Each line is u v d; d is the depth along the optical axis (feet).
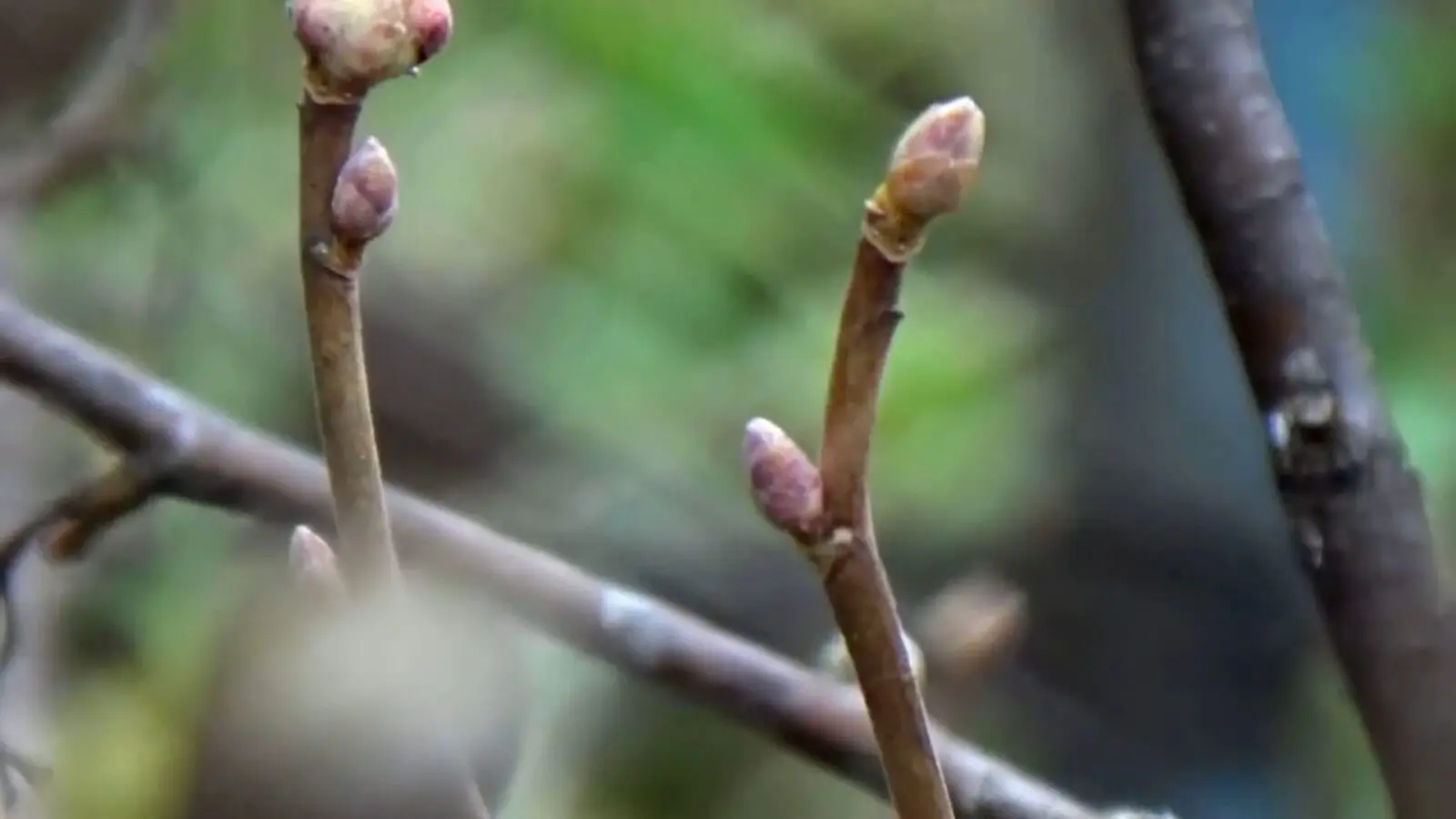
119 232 3.24
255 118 3.24
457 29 3.29
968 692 1.75
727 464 3.81
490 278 3.72
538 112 3.28
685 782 3.73
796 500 1.19
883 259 1.16
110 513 1.49
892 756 1.20
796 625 3.92
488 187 3.38
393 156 3.38
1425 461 3.68
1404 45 3.94
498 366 3.79
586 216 3.44
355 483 1.18
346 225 1.17
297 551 1.18
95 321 3.19
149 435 1.49
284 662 1.17
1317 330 1.43
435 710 1.18
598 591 1.53
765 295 3.54
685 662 1.52
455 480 3.86
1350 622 1.43
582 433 3.72
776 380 3.64
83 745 2.91
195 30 3.18
